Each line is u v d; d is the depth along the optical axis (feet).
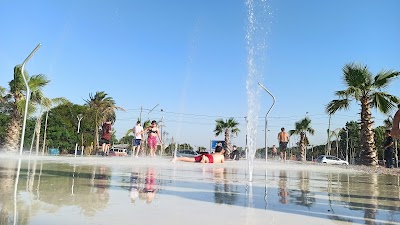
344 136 221.66
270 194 11.93
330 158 115.65
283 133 66.54
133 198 9.82
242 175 21.86
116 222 6.70
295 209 8.87
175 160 38.04
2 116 112.57
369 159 62.59
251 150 27.81
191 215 7.64
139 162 35.04
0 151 70.59
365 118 63.82
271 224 7.02
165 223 6.77
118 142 262.67
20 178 14.42
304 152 166.50
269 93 32.37
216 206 8.95
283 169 33.30
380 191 14.42
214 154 41.68
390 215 8.41
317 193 12.75
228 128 175.32
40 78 67.51
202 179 17.39
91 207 8.15
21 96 68.39
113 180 14.99
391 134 14.89
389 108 61.93
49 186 11.87
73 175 16.87
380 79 62.08
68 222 6.57
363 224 7.33
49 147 150.51
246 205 9.26
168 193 11.25
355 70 63.00
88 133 160.97
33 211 7.47
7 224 6.26
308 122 165.37
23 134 17.15
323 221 7.50
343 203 10.27
